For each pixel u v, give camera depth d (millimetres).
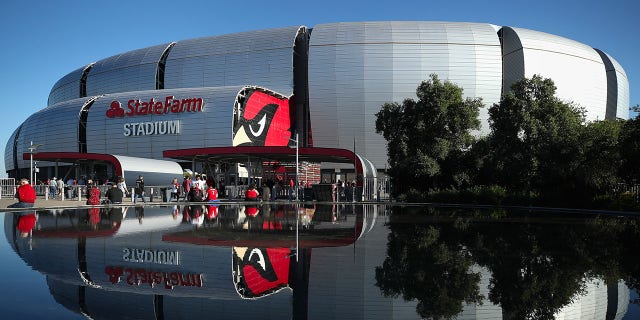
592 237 10844
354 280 5824
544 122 30203
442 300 4801
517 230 12641
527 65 70062
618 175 24688
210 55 75312
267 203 32781
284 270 6512
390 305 4602
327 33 70625
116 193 27844
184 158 49438
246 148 43062
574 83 72438
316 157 47438
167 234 11328
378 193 36406
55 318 4055
